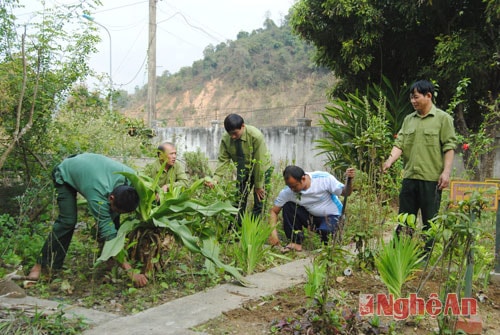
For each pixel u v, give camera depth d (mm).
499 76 10195
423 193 5184
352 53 11250
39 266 4730
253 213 6723
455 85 10062
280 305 4137
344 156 10484
